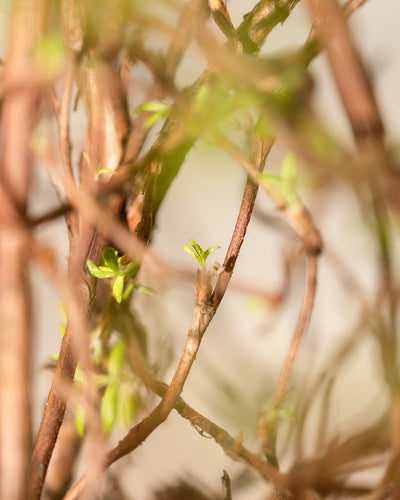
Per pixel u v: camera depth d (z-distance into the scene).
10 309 0.49
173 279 0.60
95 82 0.54
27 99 0.50
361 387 0.58
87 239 0.54
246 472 0.62
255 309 0.63
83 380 0.55
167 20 0.52
